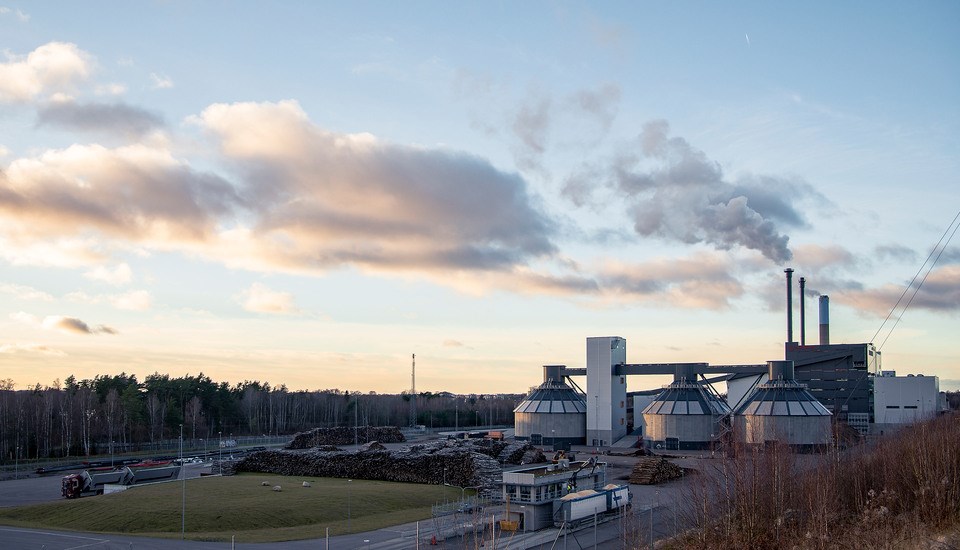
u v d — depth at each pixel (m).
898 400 190.75
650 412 177.12
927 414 174.88
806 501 74.75
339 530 82.62
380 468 126.25
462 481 116.38
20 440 184.75
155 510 89.75
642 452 166.62
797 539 67.81
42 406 198.88
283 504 93.88
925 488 73.56
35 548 72.56
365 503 98.69
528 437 191.75
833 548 65.00
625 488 97.75
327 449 143.50
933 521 70.50
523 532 83.69
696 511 77.62
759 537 68.69
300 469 133.75
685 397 176.00
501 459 136.75
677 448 170.25
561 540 79.25
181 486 111.75
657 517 90.69
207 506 91.69
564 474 92.38
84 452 191.38
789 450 103.56
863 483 84.31
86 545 73.81
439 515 90.94
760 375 180.62
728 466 79.25
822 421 156.00
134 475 122.75
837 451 105.69
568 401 194.12
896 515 74.62
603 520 90.12
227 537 78.12
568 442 189.00
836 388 195.62
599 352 191.00
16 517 94.31
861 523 71.38
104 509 92.38
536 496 85.75
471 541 77.38
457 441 155.38
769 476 73.94
